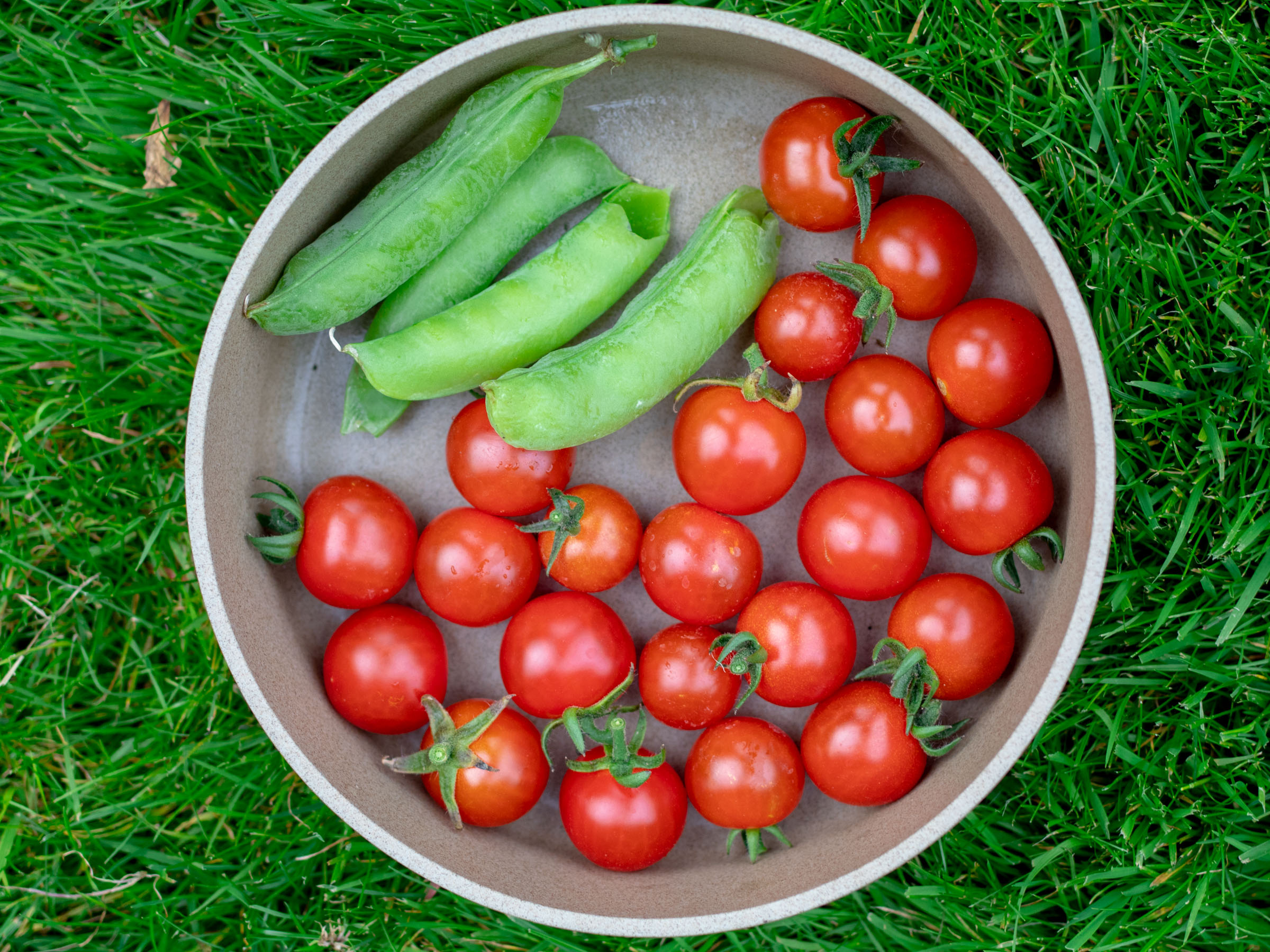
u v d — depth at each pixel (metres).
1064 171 0.37
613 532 0.34
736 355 0.36
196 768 0.40
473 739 0.33
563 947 0.39
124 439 0.41
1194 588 0.38
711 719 0.34
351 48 0.40
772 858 0.35
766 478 0.34
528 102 0.33
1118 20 0.38
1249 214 0.37
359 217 0.34
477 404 0.35
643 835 0.34
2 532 0.40
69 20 0.40
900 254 0.34
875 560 0.34
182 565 0.41
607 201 0.35
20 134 0.40
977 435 0.34
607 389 0.33
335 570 0.34
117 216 0.41
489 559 0.34
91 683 0.40
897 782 0.34
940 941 0.38
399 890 0.40
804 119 0.34
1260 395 0.37
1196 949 0.38
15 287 0.40
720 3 0.39
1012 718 0.33
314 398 0.36
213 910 0.39
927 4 0.39
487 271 0.35
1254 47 0.37
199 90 0.39
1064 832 0.38
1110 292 0.37
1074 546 0.33
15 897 0.39
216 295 0.40
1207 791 0.37
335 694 0.35
